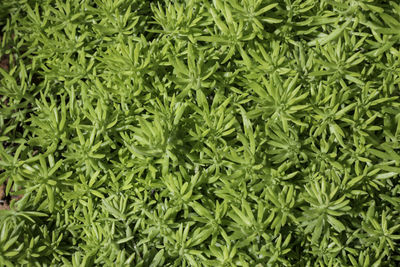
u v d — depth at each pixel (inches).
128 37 27.8
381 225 26.3
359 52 26.8
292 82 26.2
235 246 25.7
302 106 26.2
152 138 26.1
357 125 26.6
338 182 26.3
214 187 27.1
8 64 32.0
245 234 26.1
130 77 27.3
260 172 26.7
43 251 26.9
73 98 27.9
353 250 26.0
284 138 26.5
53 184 26.8
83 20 29.0
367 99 26.5
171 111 26.8
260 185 26.4
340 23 27.6
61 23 29.0
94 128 26.9
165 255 26.5
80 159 27.0
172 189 26.3
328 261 26.2
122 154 27.4
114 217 27.4
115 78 27.3
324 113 26.4
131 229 27.4
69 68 28.9
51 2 30.2
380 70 27.2
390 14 27.1
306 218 25.9
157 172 27.4
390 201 26.2
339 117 26.4
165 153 26.5
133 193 27.2
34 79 30.7
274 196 26.0
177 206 26.4
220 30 27.9
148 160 26.7
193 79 26.8
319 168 26.8
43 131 27.3
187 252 26.2
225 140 27.4
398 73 26.6
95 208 27.5
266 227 26.2
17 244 26.8
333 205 25.9
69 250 27.4
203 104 26.8
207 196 27.1
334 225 25.9
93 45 28.7
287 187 26.4
